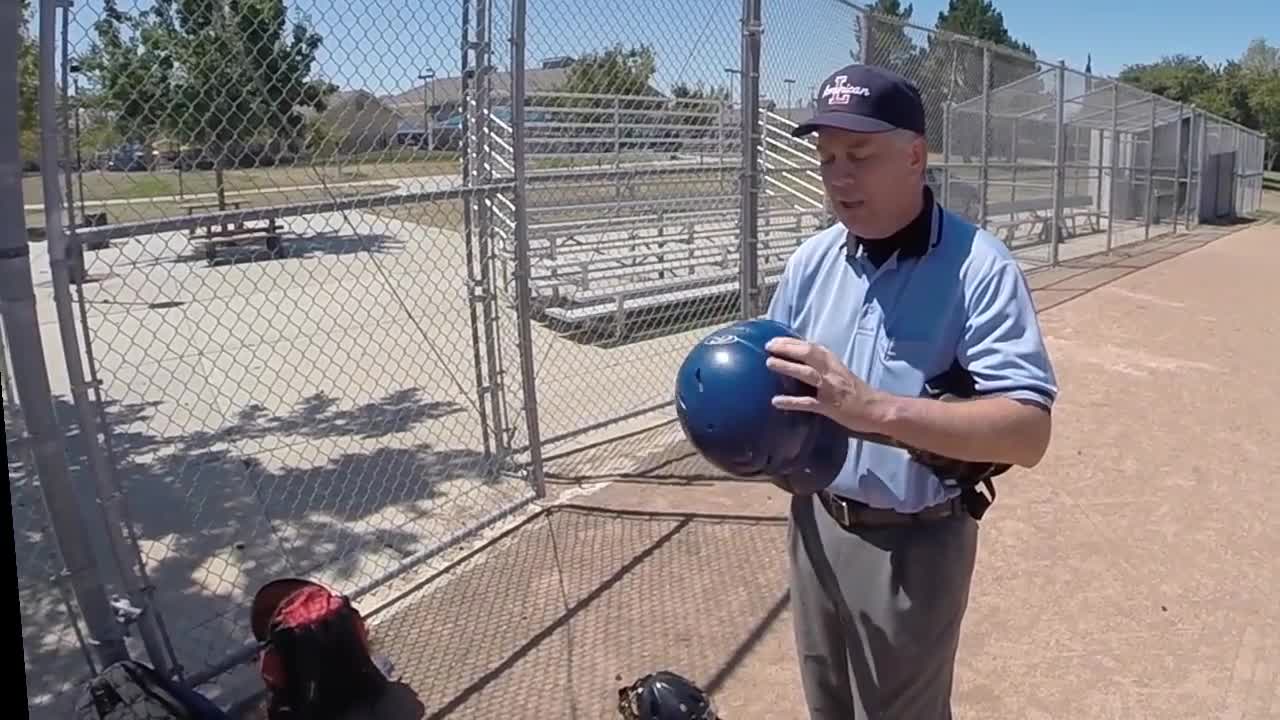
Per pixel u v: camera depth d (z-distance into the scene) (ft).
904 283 6.64
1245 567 14.69
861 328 6.82
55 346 28.07
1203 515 16.71
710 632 12.59
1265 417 22.66
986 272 6.36
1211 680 11.62
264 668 10.34
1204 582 14.20
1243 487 18.07
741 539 15.40
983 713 11.00
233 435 20.75
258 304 32.63
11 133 9.25
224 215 11.64
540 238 31.42
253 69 14.51
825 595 7.59
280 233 32.17
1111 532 15.96
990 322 6.26
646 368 26.84
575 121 31.01
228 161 15.08
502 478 18.06
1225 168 83.46
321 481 17.98
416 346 28.22
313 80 14.56
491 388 17.83
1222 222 81.20
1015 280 6.35
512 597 13.60
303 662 10.18
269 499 17.06
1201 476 18.65
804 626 7.89
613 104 30.76
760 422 6.07
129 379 25.07
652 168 25.85
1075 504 17.19
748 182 20.92
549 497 17.20
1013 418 5.98
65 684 11.30
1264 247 59.82
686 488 17.65
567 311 30.27
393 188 16.47
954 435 5.91
